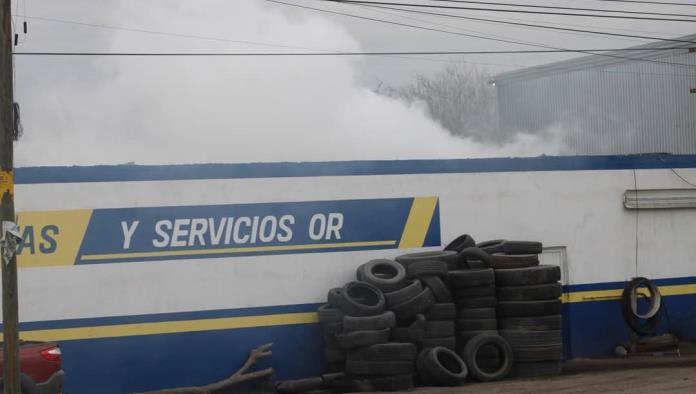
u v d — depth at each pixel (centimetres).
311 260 1698
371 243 1739
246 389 1628
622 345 1919
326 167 1720
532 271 1642
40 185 1557
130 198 1599
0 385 1234
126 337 1580
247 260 1659
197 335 1620
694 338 1988
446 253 1697
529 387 1521
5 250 1107
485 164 1836
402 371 1512
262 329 1658
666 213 1986
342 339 1534
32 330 1534
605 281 1923
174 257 1617
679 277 1988
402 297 1566
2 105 1108
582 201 1911
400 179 1770
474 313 1622
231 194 1659
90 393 1551
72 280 1559
